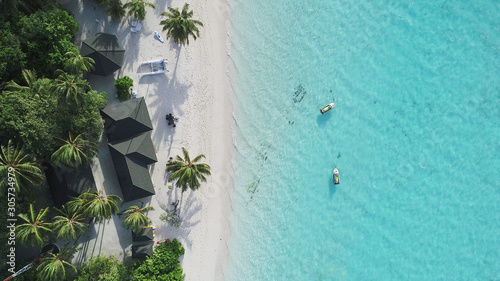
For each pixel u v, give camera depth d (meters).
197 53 35.88
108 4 33.03
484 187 36.22
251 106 36.38
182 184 31.25
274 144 36.38
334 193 36.56
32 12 30.56
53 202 31.94
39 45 30.02
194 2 36.00
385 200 36.59
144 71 34.91
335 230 36.59
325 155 36.59
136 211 31.19
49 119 27.86
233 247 36.09
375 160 36.59
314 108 36.59
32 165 26.88
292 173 36.41
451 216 36.28
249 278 36.06
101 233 33.69
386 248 36.44
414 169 36.47
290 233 36.31
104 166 33.72
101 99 30.84
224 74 36.25
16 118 26.27
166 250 33.03
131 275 32.06
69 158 27.61
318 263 36.41
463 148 36.31
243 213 36.16
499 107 36.38
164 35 35.22
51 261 27.98
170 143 35.09
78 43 33.62
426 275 36.12
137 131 33.16
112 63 32.81
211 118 35.97
